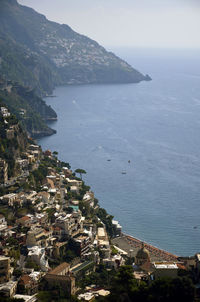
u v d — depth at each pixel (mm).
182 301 197125
